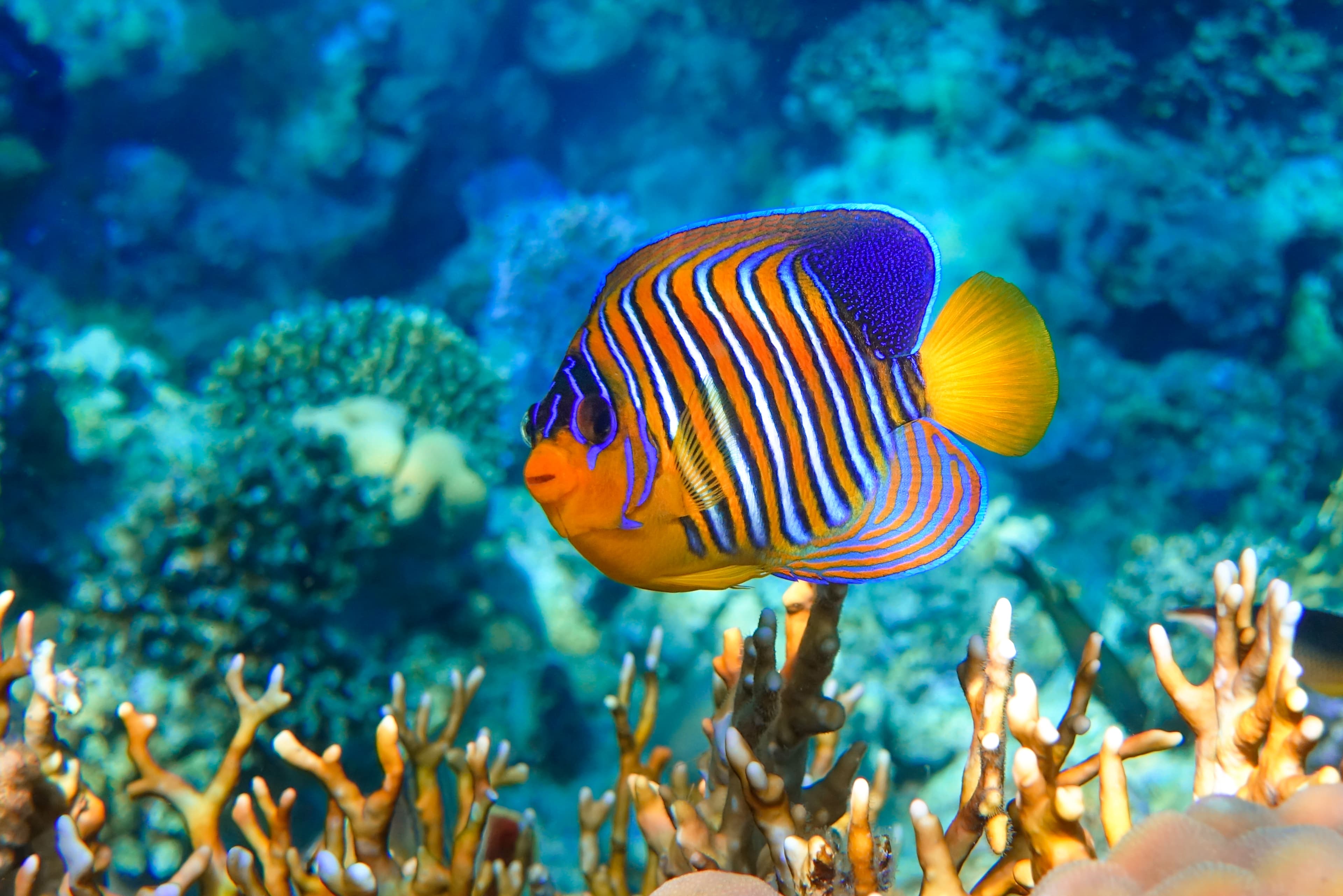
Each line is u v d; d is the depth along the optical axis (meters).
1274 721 1.60
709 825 2.02
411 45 14.64
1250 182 10.57
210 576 4.47
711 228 1.34
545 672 6.09
